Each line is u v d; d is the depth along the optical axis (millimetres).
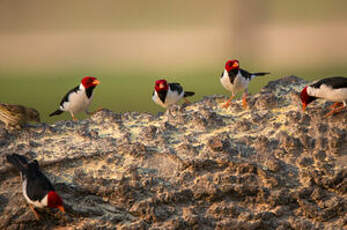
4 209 9508
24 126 11406
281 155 10117
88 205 9641
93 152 10305
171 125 11102
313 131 10352
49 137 11133
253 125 11008
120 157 10211
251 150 10195
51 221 9570
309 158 10039
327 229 9539
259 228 9562
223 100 12781
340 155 10055
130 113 12172
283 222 9602
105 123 11711
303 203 9672
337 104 11070
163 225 9469
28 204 9516
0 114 11039
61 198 9305
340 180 9758
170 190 9734
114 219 9453
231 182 9766
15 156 9797
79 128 11453
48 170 10086
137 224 9391
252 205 9781
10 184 9836
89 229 9359
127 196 9672
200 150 10234
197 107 12352
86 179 9805
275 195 9672
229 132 10852
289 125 10766
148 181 9781
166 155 10117
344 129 10383
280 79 12930
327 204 9672
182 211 9641
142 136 10812
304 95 10938
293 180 9852
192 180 9844
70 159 10180
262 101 11758
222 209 9648
